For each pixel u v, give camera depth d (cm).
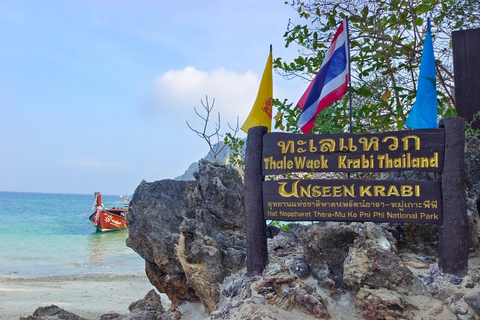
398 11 938
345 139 607
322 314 554
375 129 962
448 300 528
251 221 643
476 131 773
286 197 627
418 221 571
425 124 614
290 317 562
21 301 1708
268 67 761
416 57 952
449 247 559
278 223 906
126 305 1666
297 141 628
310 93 739
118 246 3994
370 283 552
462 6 942
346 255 623
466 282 541
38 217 7538
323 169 615
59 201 16050
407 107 927
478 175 692
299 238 701
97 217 5009
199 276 703
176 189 857
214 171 808
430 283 555
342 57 703
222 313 599
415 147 577
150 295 949
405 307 529
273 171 637
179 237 753
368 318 539
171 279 796
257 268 638
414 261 607
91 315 1432
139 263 3048
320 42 987
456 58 877
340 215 602
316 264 633
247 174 650
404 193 577
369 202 591
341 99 987
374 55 976
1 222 6378
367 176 904
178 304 811
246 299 595
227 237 771
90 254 3484
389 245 573
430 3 910
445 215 561
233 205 788
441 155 565
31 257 3284
